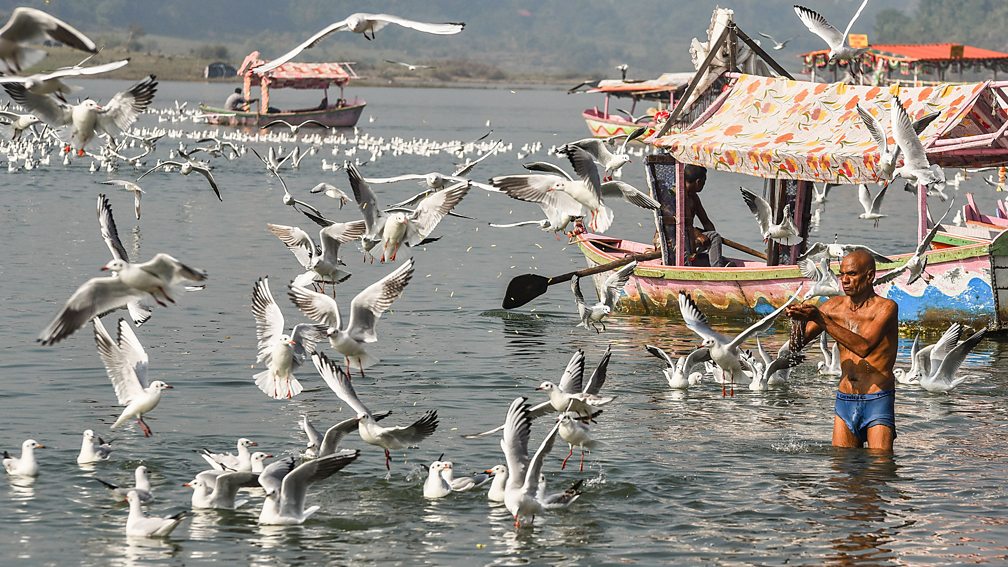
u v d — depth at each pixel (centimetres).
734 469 1886
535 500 1614
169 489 1767
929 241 2612
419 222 1888
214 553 1540
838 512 1698
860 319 1948
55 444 1953
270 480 1662
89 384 2344
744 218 5794
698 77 3375
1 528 1602
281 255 4194
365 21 1620
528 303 3434
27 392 2272
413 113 15675
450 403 2289
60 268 3712
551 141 10775
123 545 1558
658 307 3272
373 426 1642
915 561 1531
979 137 2941
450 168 7906
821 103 3228
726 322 3188
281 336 1744
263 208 5672
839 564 1521
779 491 1783
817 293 2019
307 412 2197
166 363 2547
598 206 1788
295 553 1545
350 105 12456
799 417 2198
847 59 2873
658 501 1744
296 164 5519
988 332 2992
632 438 2056
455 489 1780
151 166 7444
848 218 5812
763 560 1533
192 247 4312
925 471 1875
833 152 2952
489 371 2556
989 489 1791
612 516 1683
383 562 1518
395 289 1808
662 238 3328
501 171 7900
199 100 16238
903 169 2219
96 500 1714
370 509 1705
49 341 1388
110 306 1416
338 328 1797
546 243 4766
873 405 1956
